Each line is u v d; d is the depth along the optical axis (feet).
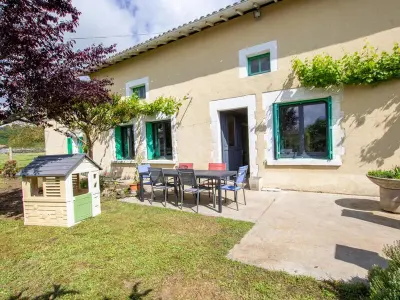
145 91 30.45
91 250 10.73
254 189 21.33
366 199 16.78
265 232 11.94
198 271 8.65
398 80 16.29
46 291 7.90
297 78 19.76
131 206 18.10
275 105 20.77
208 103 24.86
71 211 14.26
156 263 9.33
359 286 7.16
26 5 12.52
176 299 7.23
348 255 9.24
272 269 8.55
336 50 18.34
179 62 26.89
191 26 23.57
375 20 16.98
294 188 20.39
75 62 15.92
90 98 17.84
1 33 12.13
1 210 18.75
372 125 17.20
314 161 19.30
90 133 25.14
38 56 13.67
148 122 30.63
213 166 21.11
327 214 14.08
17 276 8.87
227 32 23.29
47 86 14.44
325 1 18.62
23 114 15.96
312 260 9.01
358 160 17.74
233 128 27.63
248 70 22.76
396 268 5.89
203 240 11.32
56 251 10.80
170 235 12.07
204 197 20.11
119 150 34.14
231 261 9.22
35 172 14.49
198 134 25.72
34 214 14.73
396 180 13.20
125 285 8.04
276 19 20.59
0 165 48.11
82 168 15.20
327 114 18.88
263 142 21.66
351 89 17.78
